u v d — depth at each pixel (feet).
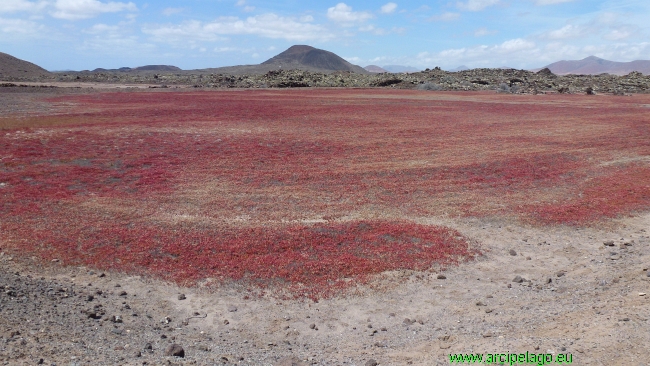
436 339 26.13
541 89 236.63
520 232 45.19
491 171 66.59
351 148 81.66
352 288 33.50
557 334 24.61
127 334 25.99
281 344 26.32
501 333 25.96
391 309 30.89
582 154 77.66
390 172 65.77
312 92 221.25
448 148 82.28
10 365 20.17
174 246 38.81
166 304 30.81
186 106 145.59
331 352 25.04
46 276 33.35
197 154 74.59
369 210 50.26
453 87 244.83
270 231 42.55
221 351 24.86
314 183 60.08
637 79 276.00
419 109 145.89
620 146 84.28
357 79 289.74
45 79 296.30
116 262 36.04
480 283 34.91
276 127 103.86
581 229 46.03
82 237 40.06
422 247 40.60
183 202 51.21
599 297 30.76
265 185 58.80
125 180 59.31
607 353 21.29
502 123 113.91
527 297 32.37
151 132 92.32
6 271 32.76
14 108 127.34
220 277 34.45
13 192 52.26
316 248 39.60
